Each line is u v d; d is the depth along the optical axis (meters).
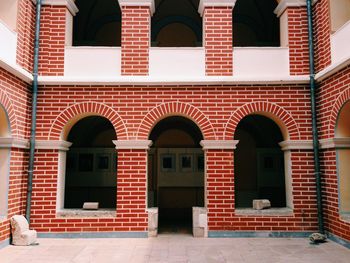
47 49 8.09
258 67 8.19
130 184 7.79
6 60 6.43
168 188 10.84
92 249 6.79
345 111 7.07
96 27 10.65
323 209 7.70
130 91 8.00
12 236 7.05
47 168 7.75
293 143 7.87
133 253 6.54
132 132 7.89
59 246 6.99
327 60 7.55
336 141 7.18
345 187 7.14
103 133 11.05
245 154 11.05
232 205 7.77
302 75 8.06
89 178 10.79
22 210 7.53
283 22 8.59
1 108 6.80
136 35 8.21
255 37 10.80
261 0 10.56
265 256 6.34
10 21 7.25
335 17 7.39
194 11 10.60
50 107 7.90
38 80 7.84
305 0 8.31
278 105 7.99
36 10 8.12
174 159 10.89
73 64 8.10
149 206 10.48
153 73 8.12
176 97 7.98
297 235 7.71
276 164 10.92
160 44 10.62
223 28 8.26
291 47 8.23
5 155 7.02
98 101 7.95
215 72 8.12
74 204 10.72
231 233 7.71
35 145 7.75
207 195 7.79
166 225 9.41
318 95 7.93
